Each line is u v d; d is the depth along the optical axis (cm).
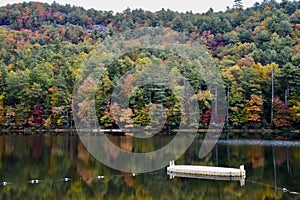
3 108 5088
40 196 1917
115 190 2039
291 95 4547
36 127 4988
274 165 2567
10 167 2583
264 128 4575
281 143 3662
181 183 2166
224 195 1914
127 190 2039
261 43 6125
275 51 5475
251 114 4562
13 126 5028
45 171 2469
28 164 2681
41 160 2825
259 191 1959
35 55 5916
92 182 2194
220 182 2167
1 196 1914
